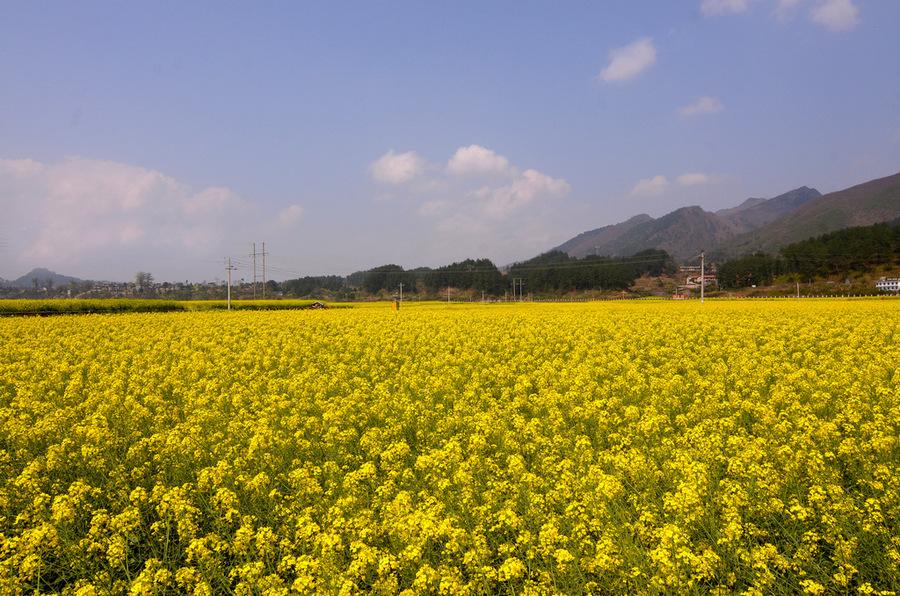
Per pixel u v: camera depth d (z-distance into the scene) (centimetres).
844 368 1709
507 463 1045
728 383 1633
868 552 676
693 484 780
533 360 2152
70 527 846
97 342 2969
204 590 648
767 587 628
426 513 750
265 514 880
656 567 647
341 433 1194
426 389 1606
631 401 1459
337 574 656
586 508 789
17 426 1245
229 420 1374
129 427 1330
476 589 654
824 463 901
